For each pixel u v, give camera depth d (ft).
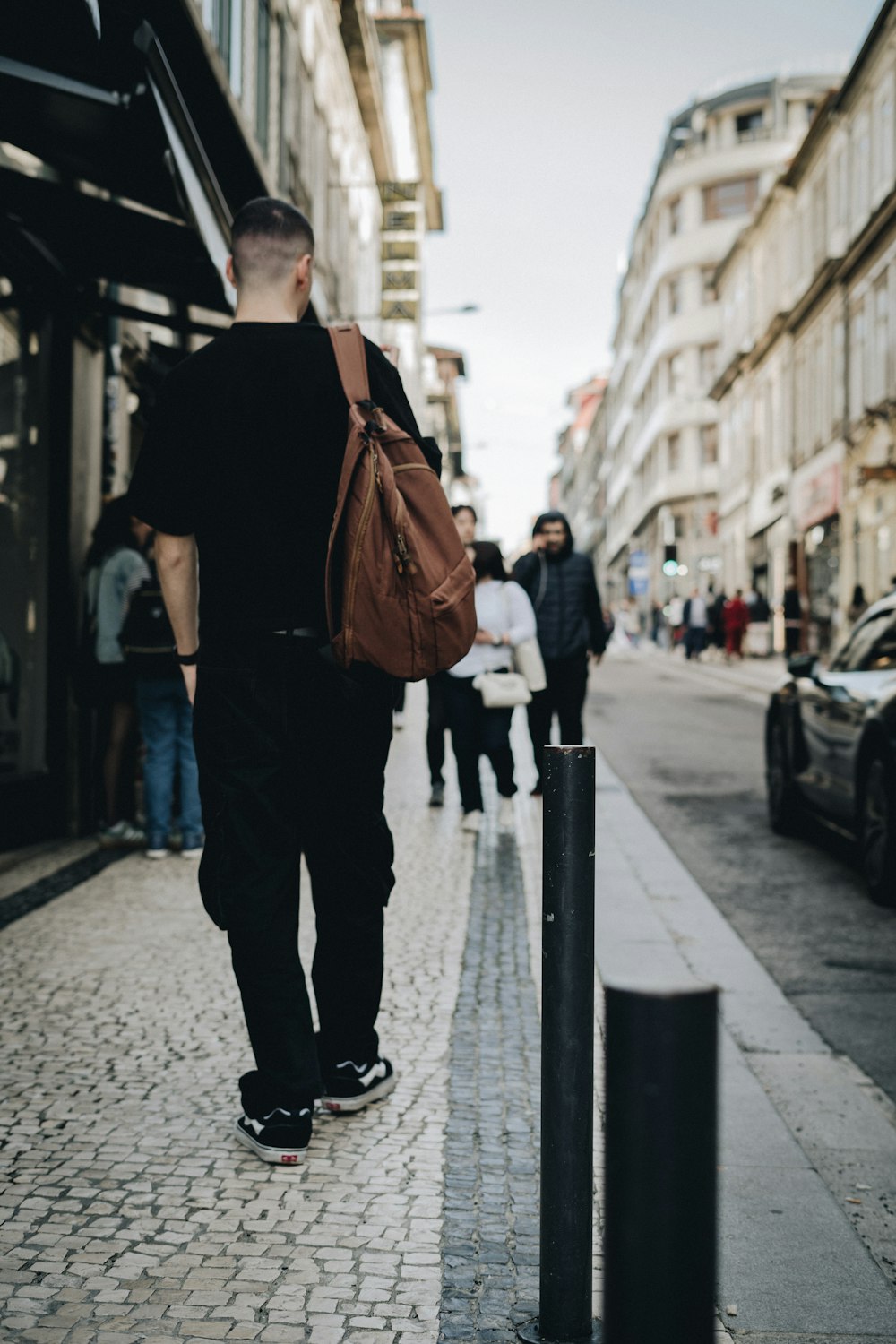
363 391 10.23
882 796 21.75
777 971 17.67
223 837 10.27
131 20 15.72
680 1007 4.31
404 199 96.94
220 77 29.76
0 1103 11.34
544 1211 7.48
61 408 25.58
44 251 23.21
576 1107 7.39
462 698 26.07
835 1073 13.76
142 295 27.63
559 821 7.30
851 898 22.47
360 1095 11.31
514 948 17.10
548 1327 7.48
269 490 10.21
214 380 10.23
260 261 10.56
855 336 100.63
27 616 24.95
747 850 27.04
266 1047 10.30
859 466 88.69
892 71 90.48
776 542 131.85
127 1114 11.15
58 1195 9.55
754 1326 8.39
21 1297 8.07
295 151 52.75
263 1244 8.84
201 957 16.25
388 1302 8.07
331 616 10.00
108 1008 14.08
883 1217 10.34
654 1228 4.27
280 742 10.25
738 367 150.71
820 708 25.67
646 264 216.13
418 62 116.88
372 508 9.86
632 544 243.19
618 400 273.13
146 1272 8.42
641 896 22.21
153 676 22.77
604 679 89.92
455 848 24.64
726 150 180.45
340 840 10.95
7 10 14.48
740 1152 11.44
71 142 17.85
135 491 10.30
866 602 88.07
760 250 140.46
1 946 16.78
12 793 23.85
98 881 21.29
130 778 25.39
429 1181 9.91
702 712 61.52
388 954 16.69
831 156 108.17
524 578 29.76
